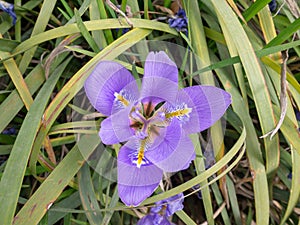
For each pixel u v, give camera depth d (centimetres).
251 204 26
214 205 26
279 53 24
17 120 24
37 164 24
